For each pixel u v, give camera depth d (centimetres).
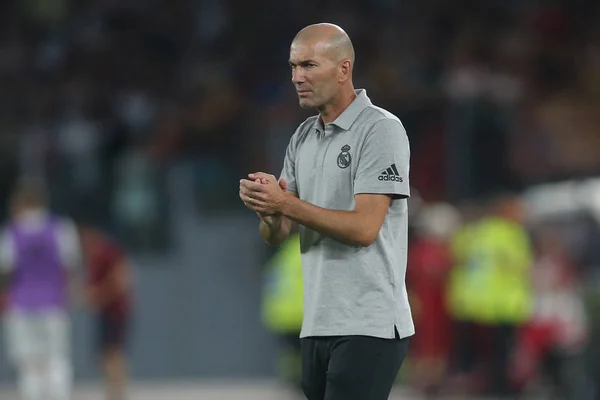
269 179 1803
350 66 1883
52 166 5509
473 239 4816
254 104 6625
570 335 4416
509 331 4766
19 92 6469
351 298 1869
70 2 7138
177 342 5531
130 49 6981
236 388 5228
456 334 4947
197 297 5572
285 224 1956
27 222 4172
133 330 5497
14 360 5297
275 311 4447
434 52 6819
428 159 5844
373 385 1869
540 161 6212
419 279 4938
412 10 7069
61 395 4184
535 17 7125
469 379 4916
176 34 7106
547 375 4528
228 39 7088
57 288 4181
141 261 5534
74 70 6762
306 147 1934
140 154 5906
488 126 5788
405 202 1914
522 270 4734
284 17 7138
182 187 5656
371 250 1869
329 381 1886
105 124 6188
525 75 6819
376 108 1895
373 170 1850
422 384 4928
